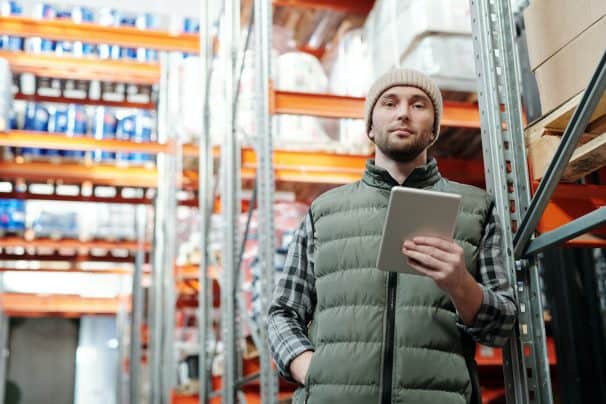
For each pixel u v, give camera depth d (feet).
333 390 6.75
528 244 8.04
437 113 7.52
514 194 8.31
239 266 15.69
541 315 7.97
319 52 18.44
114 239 30.60
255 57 14.33
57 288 43.83
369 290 6.94
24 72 23.22
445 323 6.84
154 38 21.65
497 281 7.02
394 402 6.61
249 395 17.69
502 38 8.77
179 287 28.22
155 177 24.91
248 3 17.79
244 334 18.31
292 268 7.85
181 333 29.48
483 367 18.92
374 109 7.53
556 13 8.52
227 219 16.42
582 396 16.19
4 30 20.62
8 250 33.81
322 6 15.89
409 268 6.47
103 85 25.91
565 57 8.33
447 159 16.85
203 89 19.21
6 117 22.06
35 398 47.50
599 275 16.52
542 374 7.86
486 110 8.65
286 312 7.75
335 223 7.32
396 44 14.55
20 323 48.26
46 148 23.68
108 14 24.61
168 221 24.23
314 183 19.67
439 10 13.94
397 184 7.30
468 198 7.32
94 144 22.66
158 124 24.39
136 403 31.24
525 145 8.82
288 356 7.26
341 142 17.54
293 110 14.66
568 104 8.13
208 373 18.43
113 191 29.89
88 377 47.16
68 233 29.99
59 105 26.09
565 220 8.64
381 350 6.74
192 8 21.44
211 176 19.15
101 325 48.24
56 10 24.40
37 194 27.20
